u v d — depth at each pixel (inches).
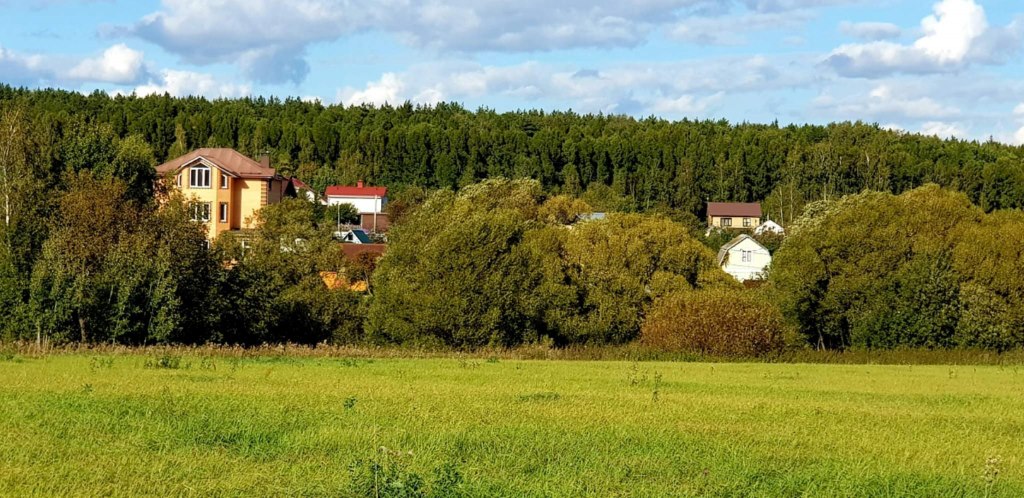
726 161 7303.2
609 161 7445.9
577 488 600.1
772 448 762.8
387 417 845.8
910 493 626.5
